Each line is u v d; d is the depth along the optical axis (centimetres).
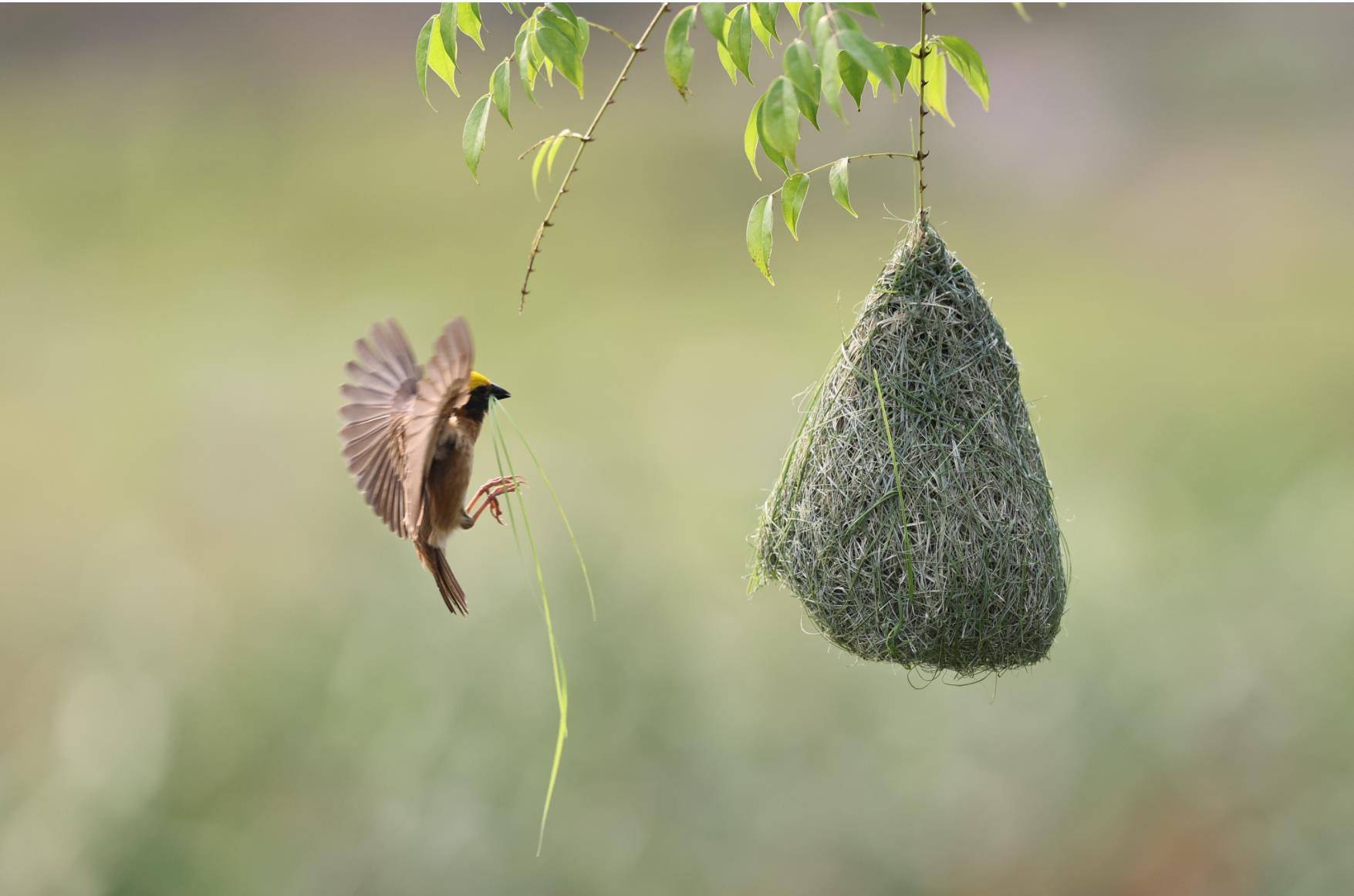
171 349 2105
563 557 1170
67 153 2919
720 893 1015
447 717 1055
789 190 545
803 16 477
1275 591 1172
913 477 608
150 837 1012
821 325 2147
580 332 2144
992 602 611
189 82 3183
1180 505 1392
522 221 2634
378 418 545
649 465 1481
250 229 2600
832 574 621
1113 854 1046
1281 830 1027
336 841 1014
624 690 1087
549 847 1012
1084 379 1858
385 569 1191
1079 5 2900
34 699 1184
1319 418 1614
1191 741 1086
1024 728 1105
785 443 1612
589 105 2958
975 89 573
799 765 1084
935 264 616
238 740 1063
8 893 983
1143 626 1157
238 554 1320
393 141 2953
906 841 1058
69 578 1409
